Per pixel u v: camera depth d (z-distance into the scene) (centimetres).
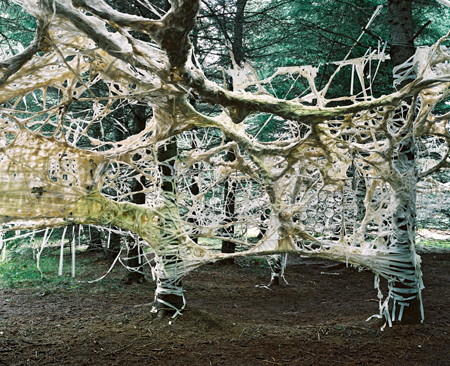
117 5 646
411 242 460
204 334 422
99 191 408
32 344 384
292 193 488
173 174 461
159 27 223
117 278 730
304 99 372
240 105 326
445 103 988
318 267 908
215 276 795
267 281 762
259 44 981
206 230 480
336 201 509
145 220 448
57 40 276
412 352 386
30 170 361
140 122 724
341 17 797
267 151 402
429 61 339
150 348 379
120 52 255
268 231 459
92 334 414
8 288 641
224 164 464
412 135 422
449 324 462
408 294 461
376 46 802
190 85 285
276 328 458
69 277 732
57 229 894
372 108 355
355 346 402
